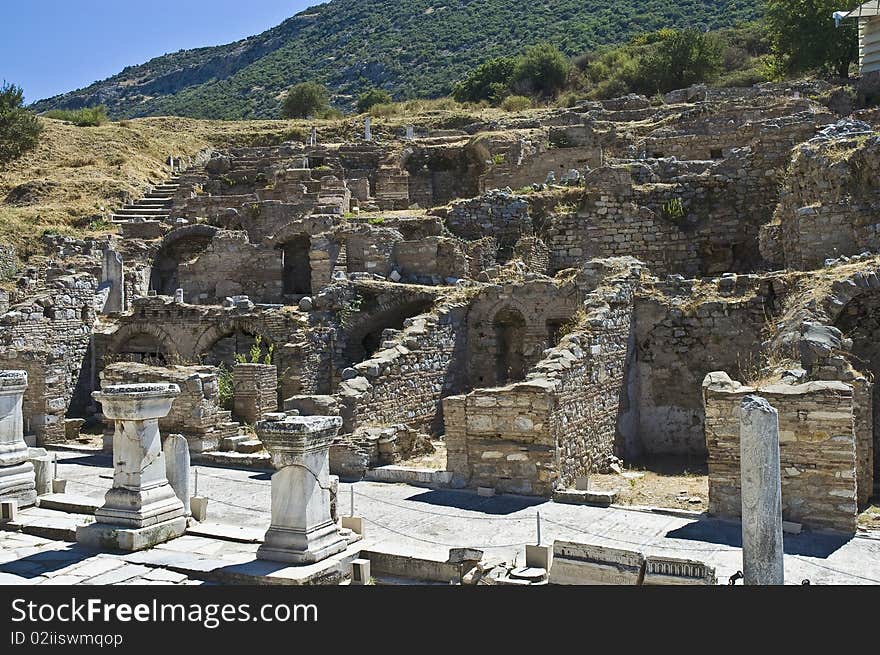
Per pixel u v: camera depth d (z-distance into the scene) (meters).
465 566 11.46
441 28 161.12
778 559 9.76
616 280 21.53
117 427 13.21
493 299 25.62
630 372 21.25
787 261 25.70
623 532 13.81
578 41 128.75
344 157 52.69
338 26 190.38
